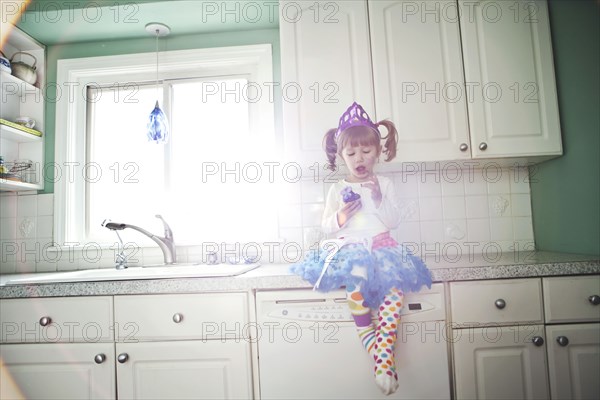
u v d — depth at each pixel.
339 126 1.41
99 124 1.91
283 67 1.49
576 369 1.16
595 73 1.35
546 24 1.48
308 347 1.15
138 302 1.21
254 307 1.20
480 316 1.17
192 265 1.64
